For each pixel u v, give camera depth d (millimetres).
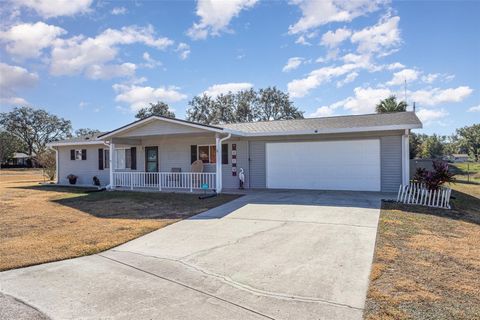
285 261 4836
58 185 18922
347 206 9312
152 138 16156
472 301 3361
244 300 3564
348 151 13266
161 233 6852
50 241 6227
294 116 41750
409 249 5258
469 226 7008
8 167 62125
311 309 3299
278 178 14422
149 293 3809
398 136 12461
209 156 15594
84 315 3266
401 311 3158
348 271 4344
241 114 41188
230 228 7082
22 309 3420
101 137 15133
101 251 5633
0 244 6020
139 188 15203
